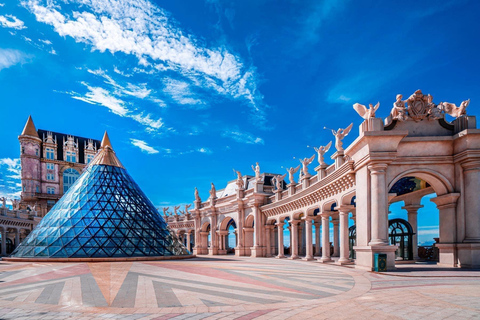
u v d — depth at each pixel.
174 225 82.12
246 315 9.57
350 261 27.55
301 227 54.78
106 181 47.75
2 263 33.97
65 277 19.97
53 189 118.00
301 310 10.06
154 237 43.31
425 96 22.94
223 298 12.28
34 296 13.34
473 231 21.19
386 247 20.42
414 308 9.77
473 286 13.64
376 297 11.78
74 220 41.47
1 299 12.73
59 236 39.38
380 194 21.22
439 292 12.27
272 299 11.94
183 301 11.84
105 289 14.96
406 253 28.78
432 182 23.44
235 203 54.78
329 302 11.16
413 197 31.25
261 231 48.91
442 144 22.55
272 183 54.34
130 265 29.17
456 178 22.33
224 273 21.28
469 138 21.36
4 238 66.25
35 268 26.88
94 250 37.81
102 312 10.28
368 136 21.41
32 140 113.75
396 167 22.36
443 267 22.06
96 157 52.62
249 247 52.28
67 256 36.75
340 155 27.59
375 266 20.34
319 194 32.00
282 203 41.50
